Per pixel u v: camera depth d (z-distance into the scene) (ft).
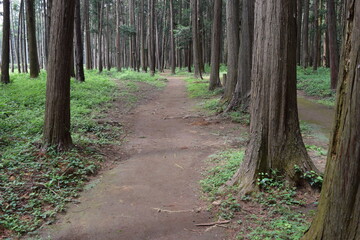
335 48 57.36
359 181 7.34
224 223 14.25
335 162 7.93
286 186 16.34
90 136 30.55
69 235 13.80
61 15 22.98
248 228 13.53
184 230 14.01
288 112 16.84
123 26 118.52
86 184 19.74
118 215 15.69
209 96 58.03
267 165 16.99
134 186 19.53
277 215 14.44
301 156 16.83
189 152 26.76
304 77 78.28
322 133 32.14
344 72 7.80
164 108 49.62
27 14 66.49
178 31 115.24
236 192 16.84
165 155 26.07
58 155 22.79
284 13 16.15
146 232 13.97
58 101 23.56
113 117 41.16
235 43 45.09
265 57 16.75
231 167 21.01
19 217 14.89
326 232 8.13
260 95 17.11
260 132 17.19
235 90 41.83
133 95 60.49
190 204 16.75
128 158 25.58
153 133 34.09
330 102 50.39
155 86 76.33
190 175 21.33
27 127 30.55
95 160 23.81
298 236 11.84
